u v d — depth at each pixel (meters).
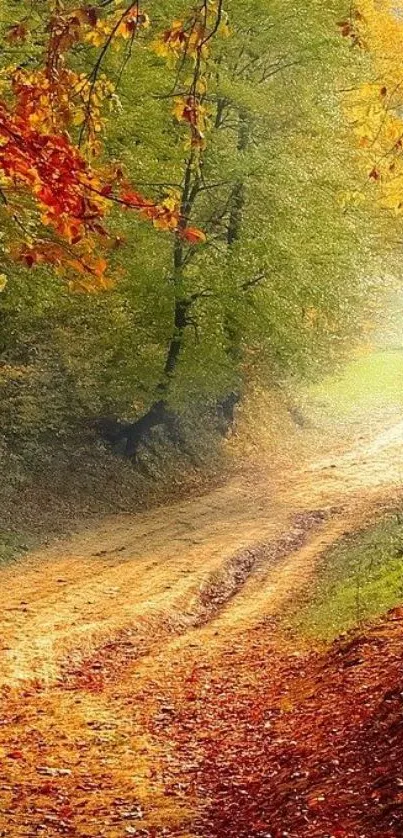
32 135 6.32
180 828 7.74
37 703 12.38
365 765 7.99
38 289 20.62
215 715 11.28
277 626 15.48
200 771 9.32
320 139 26.19
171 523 23.62
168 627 16.53
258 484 28.48
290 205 24.78
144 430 26.83
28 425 23.64
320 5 24.31
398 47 25.28
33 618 16.09
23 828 7.86
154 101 21.97
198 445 29.62
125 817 8.13
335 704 10.12
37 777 9.34
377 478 29.34
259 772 8.91
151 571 19.45
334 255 26.28
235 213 25.42
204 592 18.45
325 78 25.31
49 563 19.72
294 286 25.27
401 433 36.84
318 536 22.58
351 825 6.84
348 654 11.88
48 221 6.54
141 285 23.67
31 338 23.77
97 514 23.53
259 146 24.83
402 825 6.56
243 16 23.03
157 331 25.00
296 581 18.64
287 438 34.03
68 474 24.22
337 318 29.44
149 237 23.61
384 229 32.19
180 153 22.61
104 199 6.47
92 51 19.53
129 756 10.00
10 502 21.69
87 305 23.34
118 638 15.59
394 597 13.83
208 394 27.50
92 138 7.30
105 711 11.91
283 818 7.42
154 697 12.44
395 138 8.59
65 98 6.94
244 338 26.09
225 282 24.34
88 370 24.95
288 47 24.45
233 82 23.52
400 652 11.14
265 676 12.58
